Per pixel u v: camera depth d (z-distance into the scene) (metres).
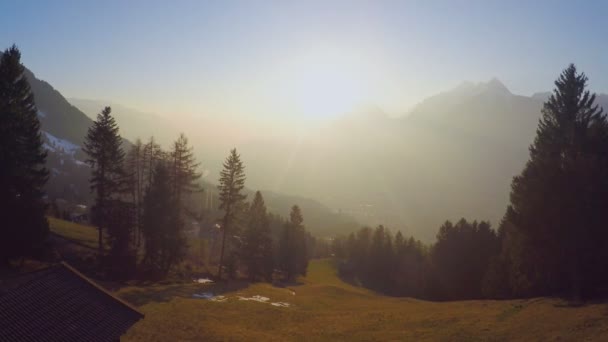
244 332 33.97
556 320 29.97
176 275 54.47
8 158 37.03
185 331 31.92
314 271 111.06
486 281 53.41
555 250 36.44
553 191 35.62
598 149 41.50
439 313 39.75
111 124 49.09
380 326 37.06
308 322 39.19
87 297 18.36
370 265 112.12
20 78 39.81
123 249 47.22
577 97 47.25
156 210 50.34
